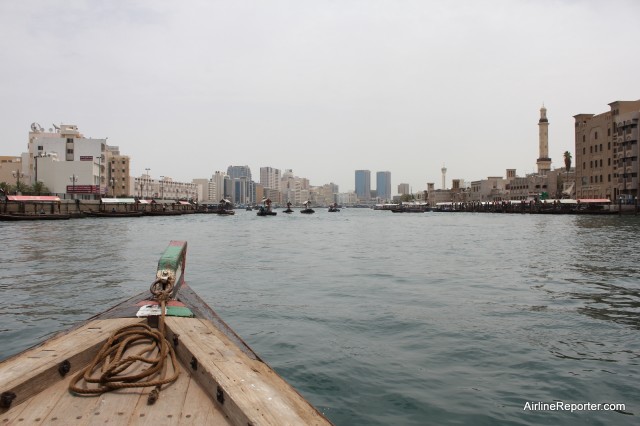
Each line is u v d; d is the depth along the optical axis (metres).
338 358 8.03
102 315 6.20
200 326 5.43
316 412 3.59
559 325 10.23
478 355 8.18
